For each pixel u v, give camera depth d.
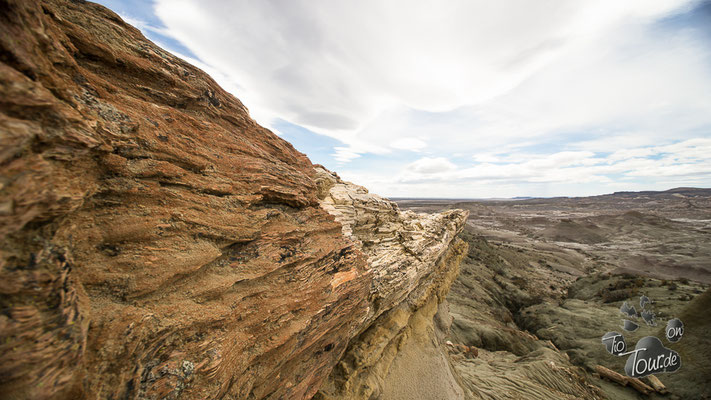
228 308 6.15
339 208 14.69
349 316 11.26
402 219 21.36
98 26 5.74
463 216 35.16
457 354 38.84
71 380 3.49
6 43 3.16
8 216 2.94
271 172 9.12
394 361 17.61
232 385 5.85
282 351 7.26
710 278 83.69
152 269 5.11
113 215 4.91
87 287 4.32
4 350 2.95
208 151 7.25
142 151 5.43
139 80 6.42
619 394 32.28
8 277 3.09
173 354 4.84
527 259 114.81
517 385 29.80
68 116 3.75
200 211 6.38
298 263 8.70
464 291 69.00
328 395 12.28
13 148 2.96
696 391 28.02
